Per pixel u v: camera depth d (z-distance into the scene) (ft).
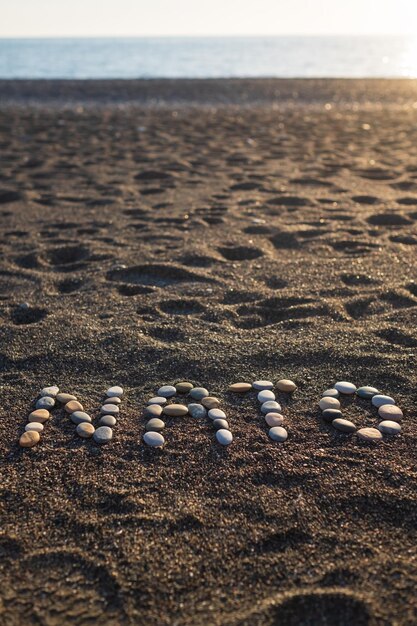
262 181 11.14
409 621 2.85
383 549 3.21
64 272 6.82
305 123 19.80
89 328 5.44
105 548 3.23
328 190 10.40
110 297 6.08
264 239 7.79
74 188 10.84
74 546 3.25
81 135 16.93
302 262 6.95
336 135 16.99
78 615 2.90
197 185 10.94
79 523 3.39
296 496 3.56
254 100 29.25
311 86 35.32
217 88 33.65
